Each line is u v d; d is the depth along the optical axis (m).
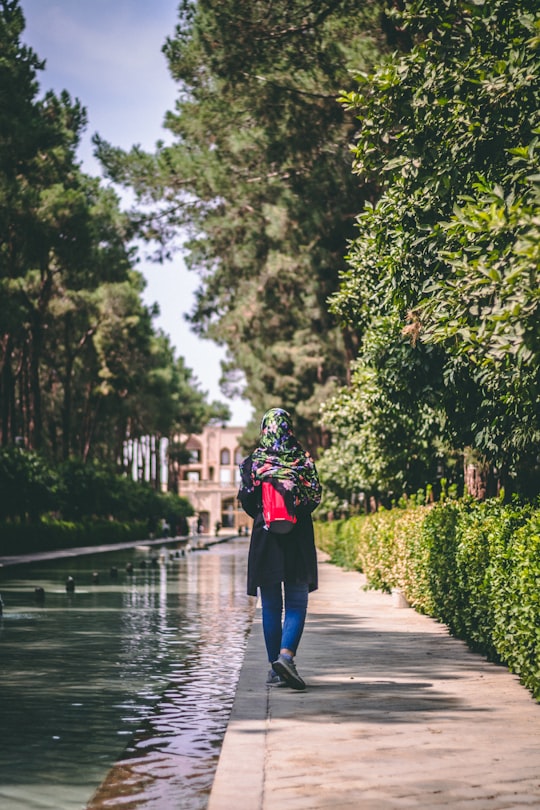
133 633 13.09
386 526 17.41
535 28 7.31
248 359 52.84
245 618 15.19
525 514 8.96
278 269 33.66
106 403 70.94
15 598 19.22
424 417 13.22
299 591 8.09
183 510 106.25
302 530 8.11
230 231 31.97
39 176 44.38
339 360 43.50
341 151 22.88
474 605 9.80
